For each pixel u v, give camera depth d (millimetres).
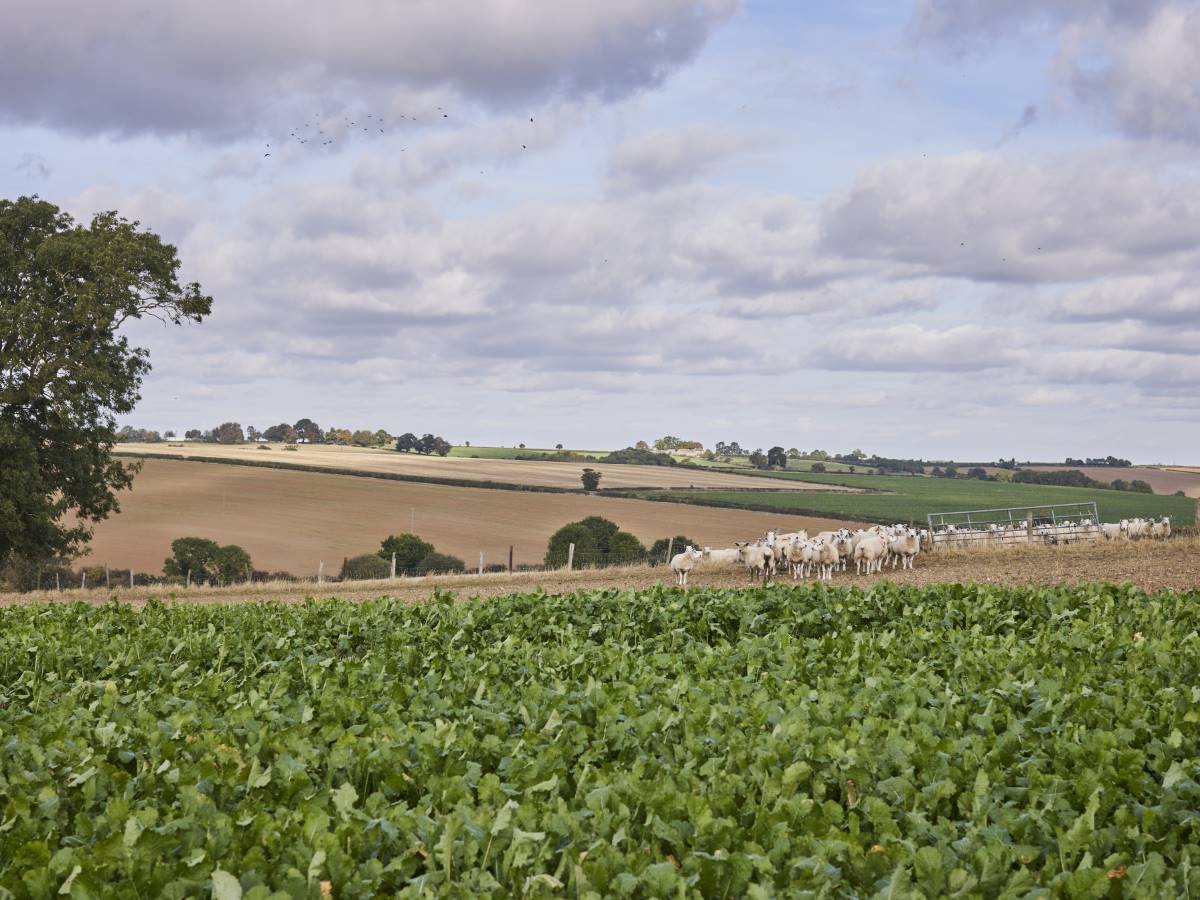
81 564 61469
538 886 5469
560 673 12031
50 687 11891
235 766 7492
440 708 9469
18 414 40188
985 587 17875
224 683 11992
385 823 6301
